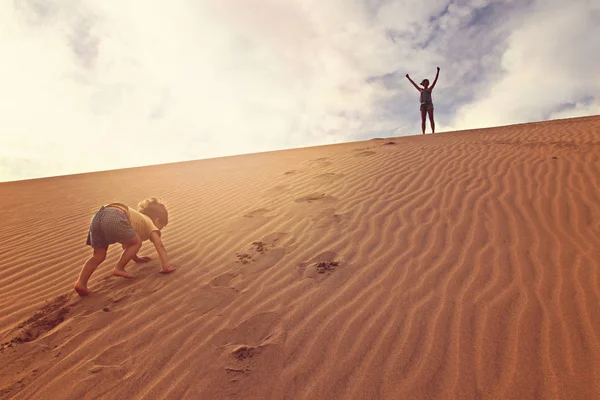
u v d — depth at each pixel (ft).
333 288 11.21
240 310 10.62
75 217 22.04
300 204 18.69
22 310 11.62
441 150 25.91
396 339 8.78
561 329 8.54
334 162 26.84
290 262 13.12
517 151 23.58
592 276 10.44
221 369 8.39
